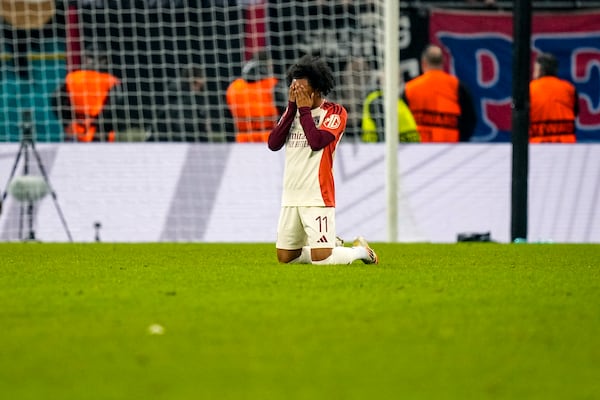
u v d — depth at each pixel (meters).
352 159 45.94
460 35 47.53
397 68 42.75
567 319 17.30
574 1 48.38
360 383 12.29
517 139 42.62
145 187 45.91
